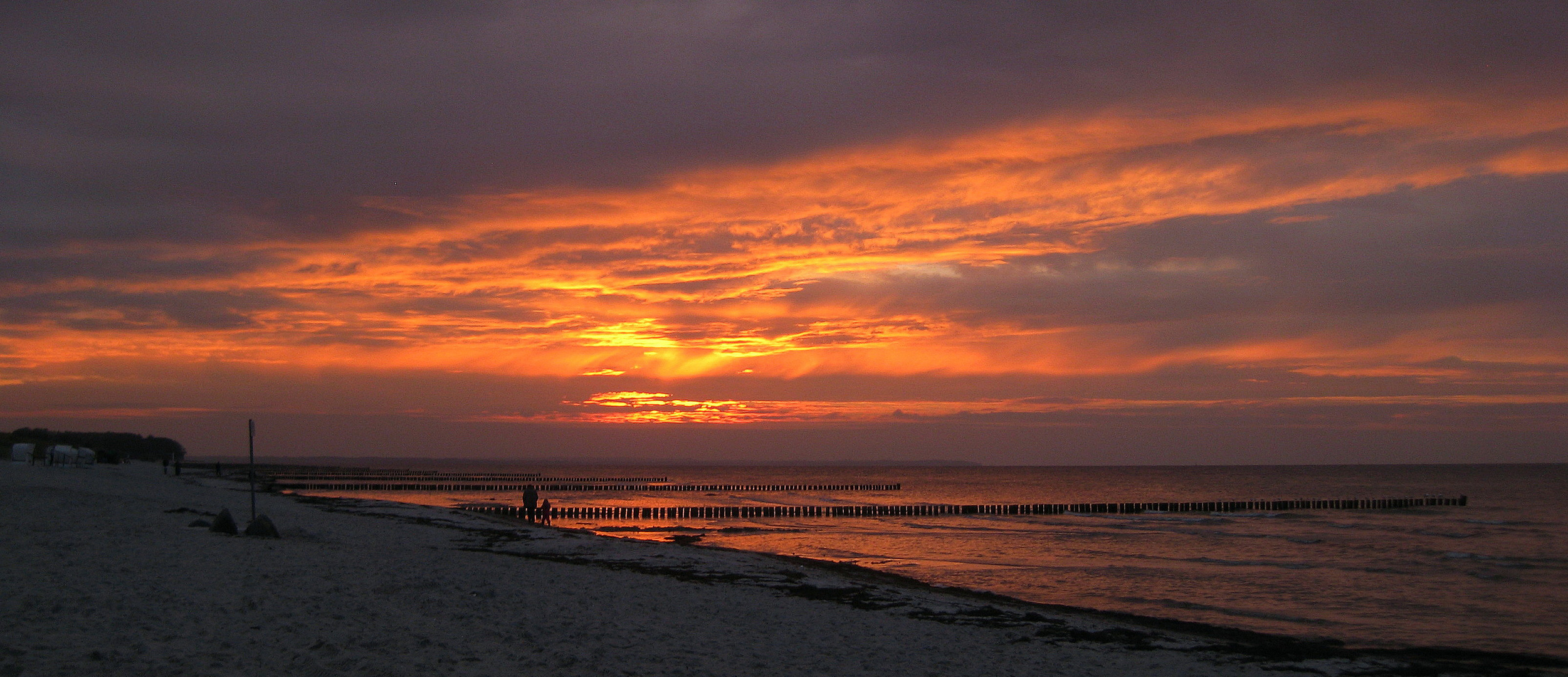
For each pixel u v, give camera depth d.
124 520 17.58
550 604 12.95
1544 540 44.78
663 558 23.62
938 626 15.30
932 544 39.06
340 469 152.88
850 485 132.88
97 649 7.61
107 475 46.91
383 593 11.81
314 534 19.56
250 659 7.93
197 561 12.66
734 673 9.99
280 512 29.30
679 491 104.69
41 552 12.23
